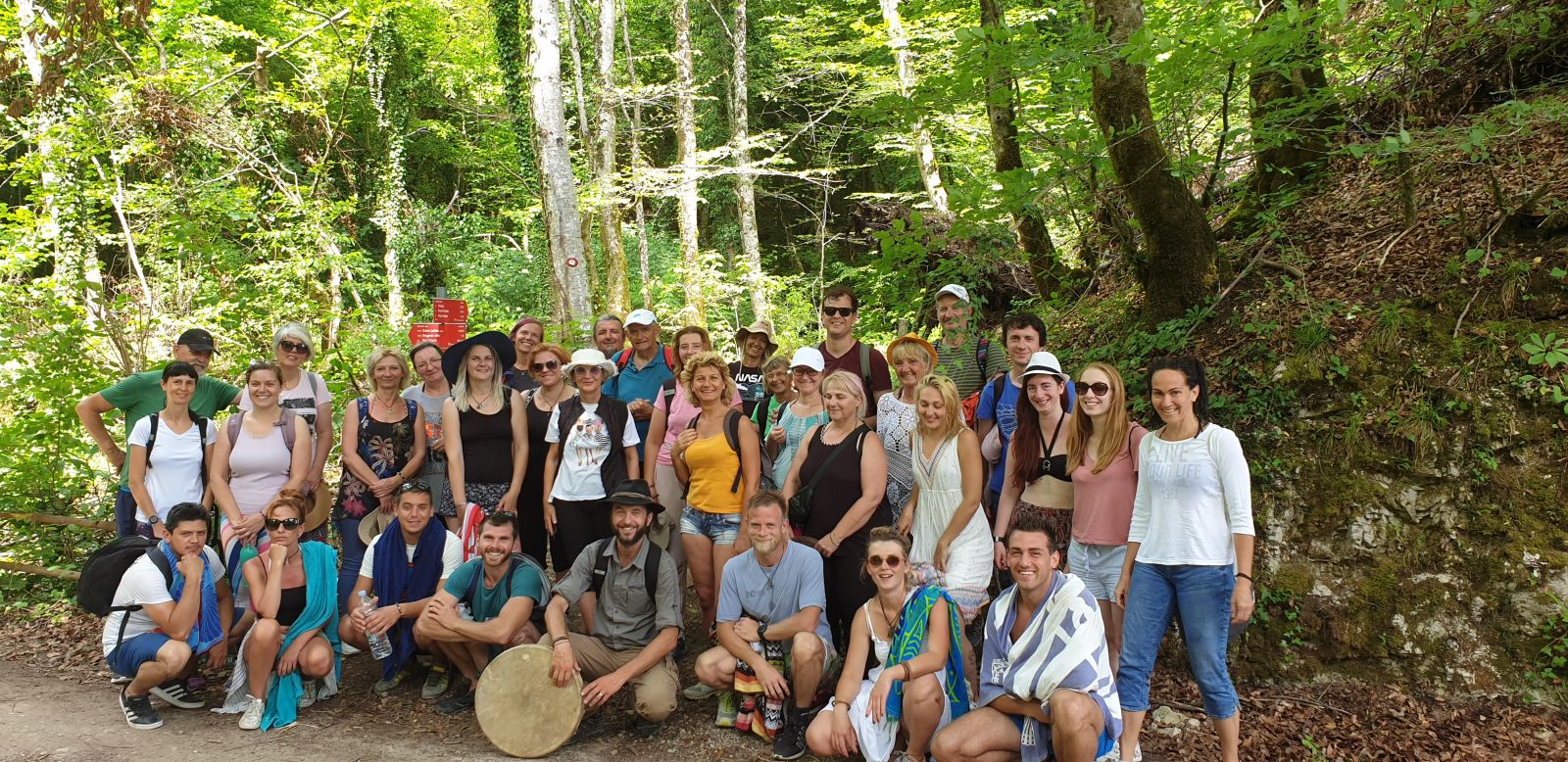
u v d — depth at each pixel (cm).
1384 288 499
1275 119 519
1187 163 529
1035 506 402
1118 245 704
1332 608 428
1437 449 432
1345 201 593
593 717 428
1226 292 554
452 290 1653
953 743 343
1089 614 338
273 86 1612
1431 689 400
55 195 1103
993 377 474
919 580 392
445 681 456
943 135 1422
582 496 478
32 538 649
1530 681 385
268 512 430
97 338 823
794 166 1961
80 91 1108
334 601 451
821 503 429
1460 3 525
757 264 1552
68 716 425
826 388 427
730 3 1742
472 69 2003
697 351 513
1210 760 377
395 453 500
